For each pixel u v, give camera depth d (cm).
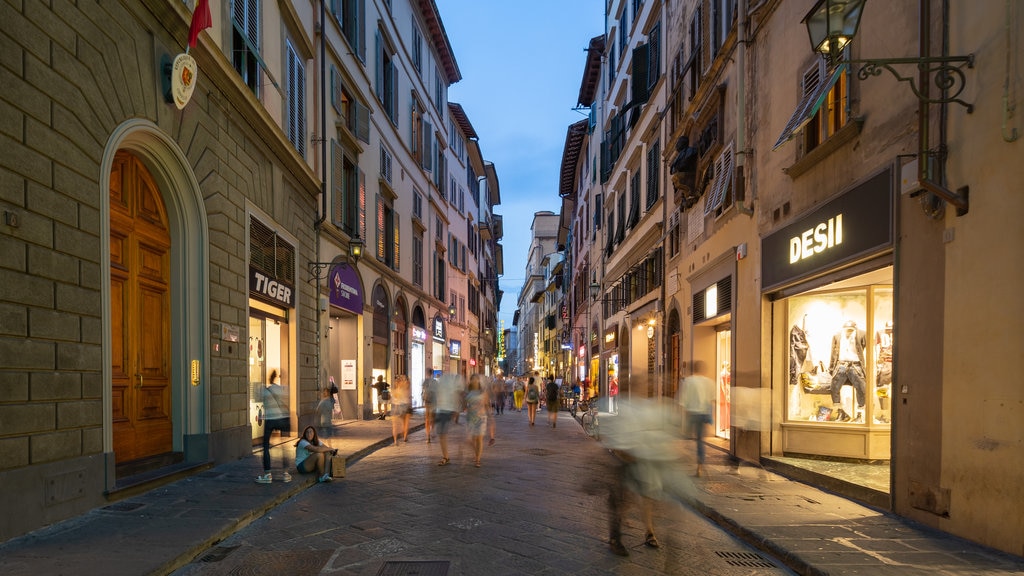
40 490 546
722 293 1210
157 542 510
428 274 2881
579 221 3766
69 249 598
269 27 1204
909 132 650
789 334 973
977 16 555
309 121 1480
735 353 1112
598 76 2980
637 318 2050
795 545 518
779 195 959
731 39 1173
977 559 483
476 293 4581
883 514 641
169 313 871
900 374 650
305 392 1400
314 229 1495
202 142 899
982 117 547
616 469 545
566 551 530
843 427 895
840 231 772
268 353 1234
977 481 534
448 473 945
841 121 802
